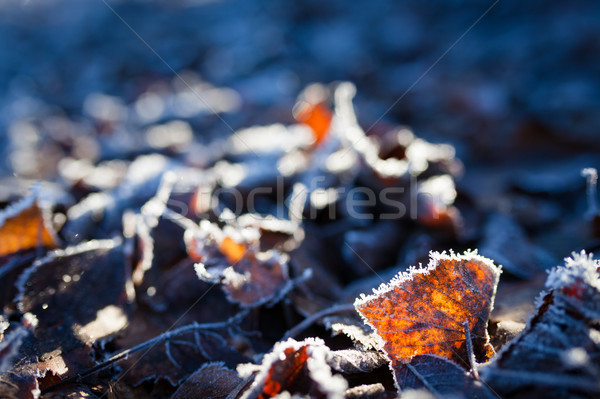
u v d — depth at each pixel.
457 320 0.21
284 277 0.24
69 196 0.34
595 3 0.84
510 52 0.74
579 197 0.38
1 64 0.97
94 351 0.23
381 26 0.95
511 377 0.19
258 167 0.35
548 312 0.19
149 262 0.26
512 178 0.42
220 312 0.25
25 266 0.25
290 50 0.89
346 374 0.20
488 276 0.21
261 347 0.24
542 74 0.67
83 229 0.29
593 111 0.53
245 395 0.19
